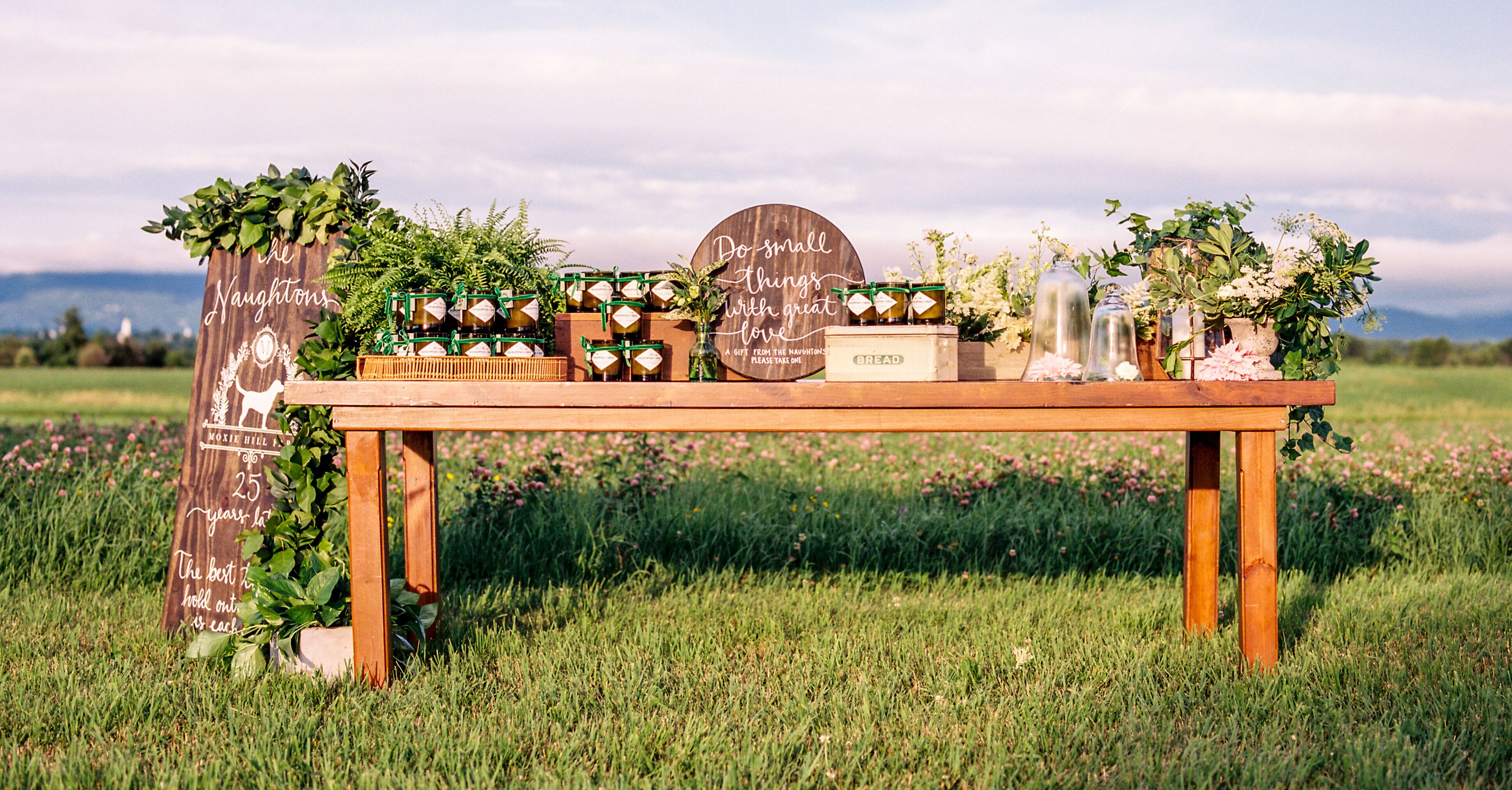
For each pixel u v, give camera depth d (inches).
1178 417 112.3
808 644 140.9
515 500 199.5
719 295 128.4
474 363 116.0
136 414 786.2
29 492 199.5
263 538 135.3
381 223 136.8
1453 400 808.9
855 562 191.0
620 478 225.3
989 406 111.0
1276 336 123.8
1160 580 184.2
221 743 99.9
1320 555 194.7
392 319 123.3
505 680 122.3
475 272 122.3
